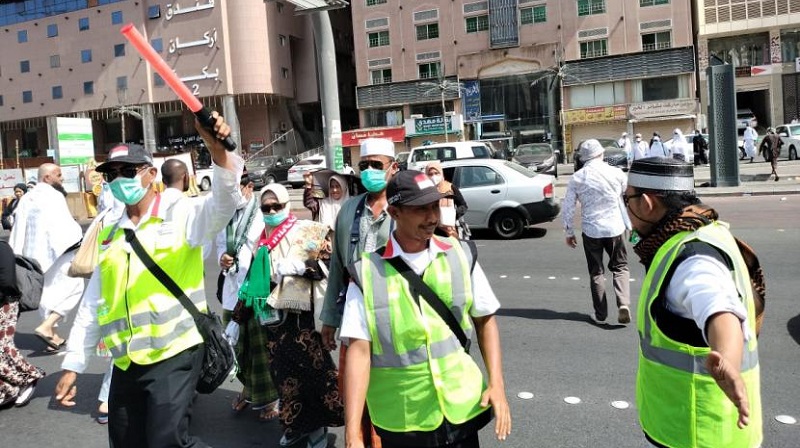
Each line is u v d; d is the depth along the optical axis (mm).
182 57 49094
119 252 2982
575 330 6199
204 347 3102
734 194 16219
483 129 43094
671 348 2125
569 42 41094
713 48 39469
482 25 42750
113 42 51344
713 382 2059
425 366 2359
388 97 44938
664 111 39219
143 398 2990
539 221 12250
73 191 24391
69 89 53469
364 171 3598
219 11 47719
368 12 45000
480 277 2541
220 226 2947
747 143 26406
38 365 6141
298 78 53125
